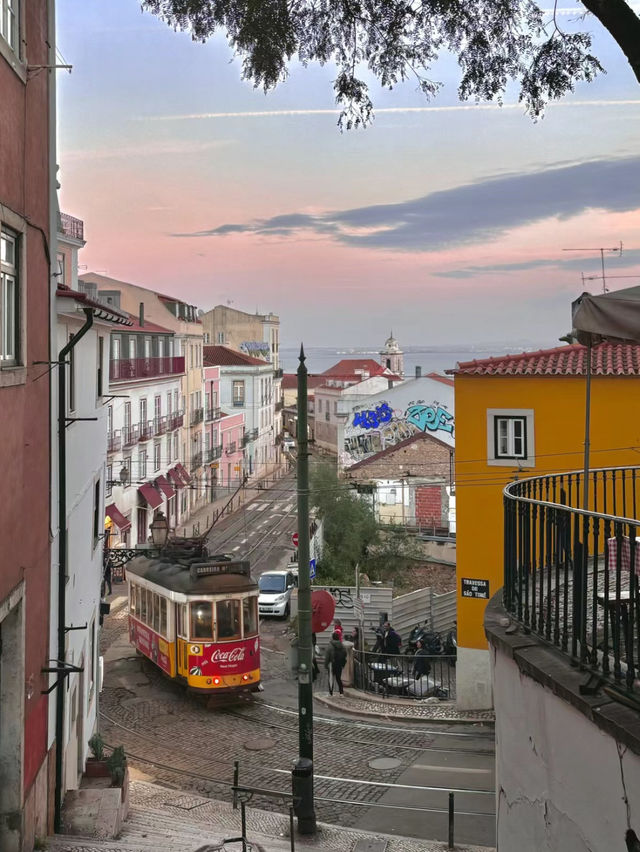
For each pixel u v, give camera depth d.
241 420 69.94
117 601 32.88
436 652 23.38
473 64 8.98
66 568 10.88
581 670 4.93
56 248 10.06
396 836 11.91
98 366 15.80
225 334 89.31
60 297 10.58
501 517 19.48
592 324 5.68
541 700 5.19
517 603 6.20
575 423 19.05
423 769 15.20
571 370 18.95
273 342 91.44
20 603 8.28
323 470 37.59
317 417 94.12
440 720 18.39
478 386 19.59
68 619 11.47
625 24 6.81
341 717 19.27
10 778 8.18
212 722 19.02
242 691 20.41
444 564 34.97
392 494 42.84
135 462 44.56
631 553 4.68
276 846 11.05
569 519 5.34
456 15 8.88
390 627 22.77
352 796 13.90
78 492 12.59
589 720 4.57
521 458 19.34
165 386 50.44
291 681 22.91
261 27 9.17
